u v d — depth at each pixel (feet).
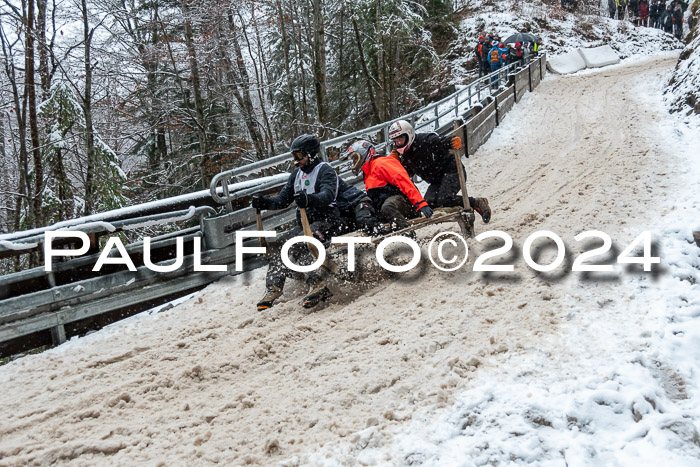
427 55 76.18
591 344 12.80
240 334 15.51
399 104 76.38
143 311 18.24
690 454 9.72
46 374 14.16
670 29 93.71
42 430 11.59
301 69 61.00
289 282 18.72
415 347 13.37
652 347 12.51
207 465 10.19
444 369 12.32
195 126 60.23
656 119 38.22
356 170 18.54
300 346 14.48
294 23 62.44
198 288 19.47
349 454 10.10
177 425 11.48
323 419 11.17
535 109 50.67
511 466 9.57
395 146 19.47
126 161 72.79
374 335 14.52
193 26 56.03
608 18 100.17
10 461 10.59
